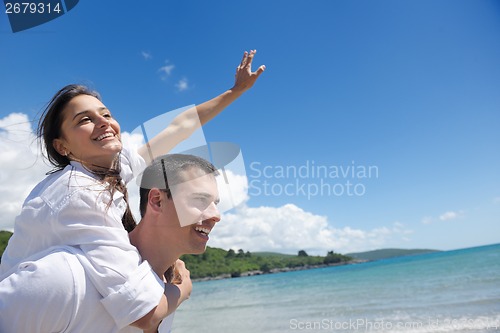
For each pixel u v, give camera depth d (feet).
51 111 5.57
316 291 86.79
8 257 5.21
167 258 5.14
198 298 95.96
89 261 4.55
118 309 4.44
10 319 4.26
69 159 5.75
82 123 5.46
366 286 88.07
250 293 99.71
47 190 5.00
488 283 61.21
